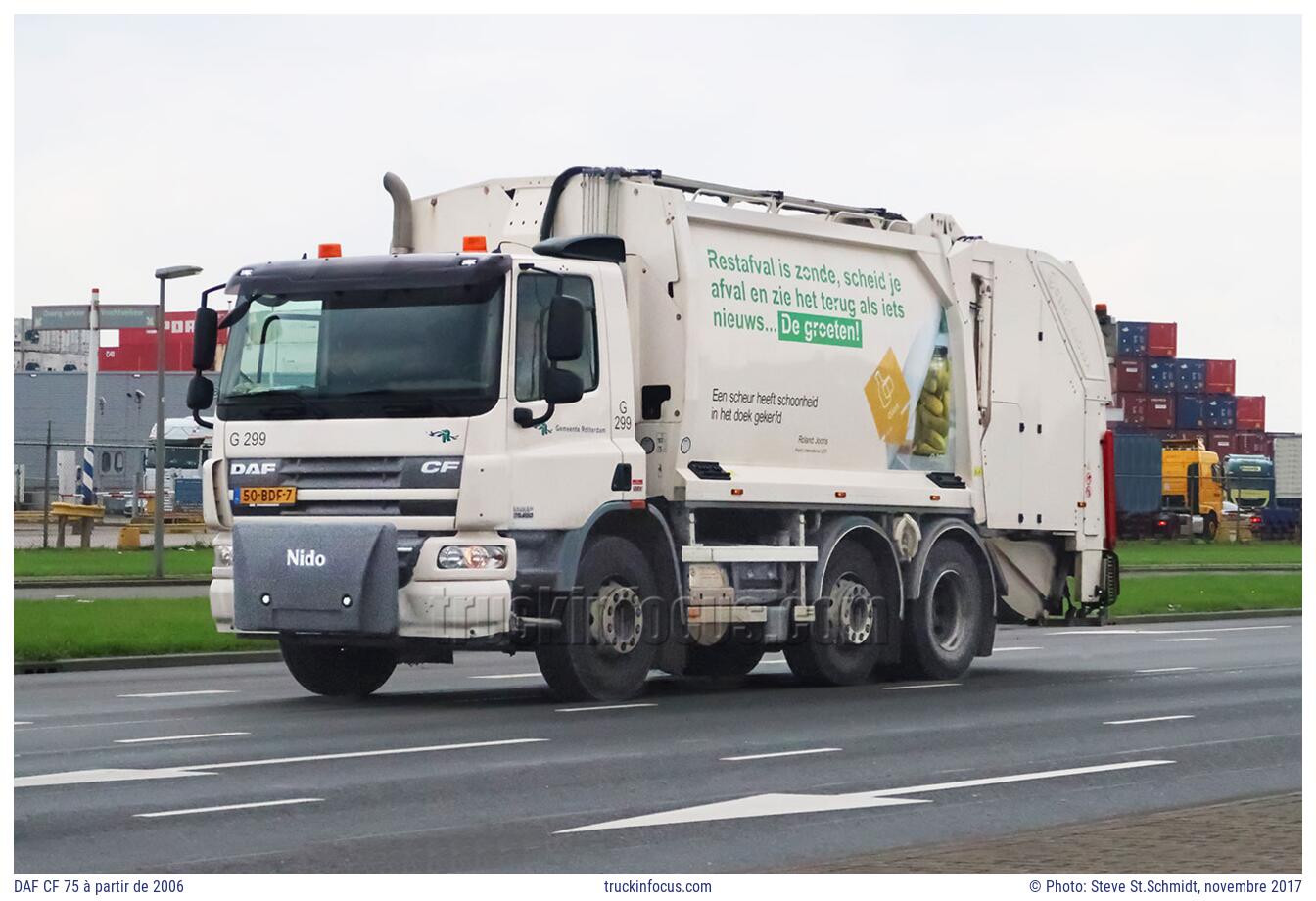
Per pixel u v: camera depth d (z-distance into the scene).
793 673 28.80
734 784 16.86
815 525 27.28
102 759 18.27
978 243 30.22
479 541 22.69
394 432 22.91
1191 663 33.47
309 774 17.25
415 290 23.17
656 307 25.44
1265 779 17.73
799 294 27.22
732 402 26.00
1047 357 31.34
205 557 64.69
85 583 48.94
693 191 26.33
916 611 28.73
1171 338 119.88
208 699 24.95
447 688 27.17
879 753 19.28
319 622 22.91
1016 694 26.30
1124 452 106.81
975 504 29.84
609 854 13.43
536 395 23.27
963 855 13.10
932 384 29.41
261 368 23.72
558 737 20.30
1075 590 31.86
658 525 25.00
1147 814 15.29
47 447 66.81
